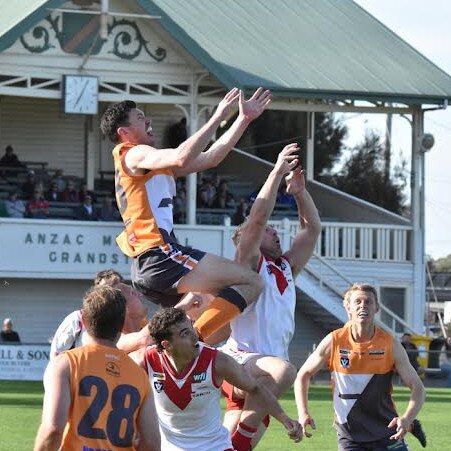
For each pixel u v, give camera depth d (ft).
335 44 232.12
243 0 240.32
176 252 55.01
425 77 227.20
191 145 51.85
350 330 66.69
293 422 56.95
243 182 247.70
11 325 189.37
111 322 47.91
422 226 229.25
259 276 55.83
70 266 205.98
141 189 54.70
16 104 240.12
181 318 54.34
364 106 225.56
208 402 56.03
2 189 219.82
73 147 242.17
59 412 46.32
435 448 101.71
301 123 314.35
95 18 206.59
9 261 204.44
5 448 94.53
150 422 48.26
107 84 209.77
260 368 59.36
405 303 228.43
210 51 221.25
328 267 219.20
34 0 209.05
